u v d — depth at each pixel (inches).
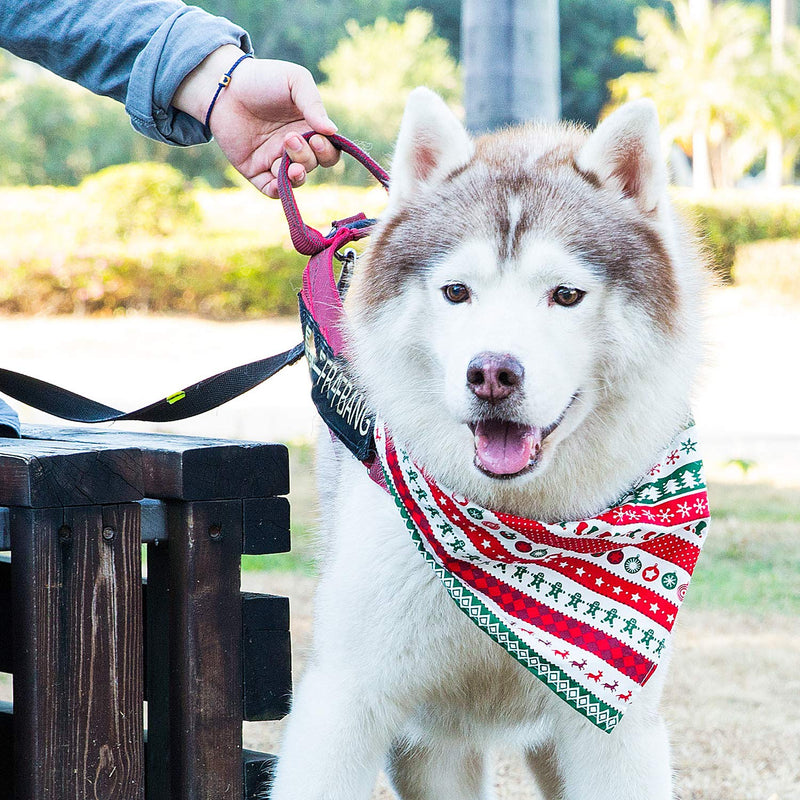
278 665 102.5
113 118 1080.2
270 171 127.6
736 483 381.1
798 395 557.3
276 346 705.6
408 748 127.8
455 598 101.7
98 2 122.2
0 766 108.6
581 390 99.3
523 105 322.7
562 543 102.1
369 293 106.3
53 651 88.3
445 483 104.2
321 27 1316.4
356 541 105.8
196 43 120.8
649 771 105.1
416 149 106.9
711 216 915.4
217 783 98.4
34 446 94.6
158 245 836.6
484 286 97.4
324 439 131.6
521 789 156.9
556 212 98.6
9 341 703.1
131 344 705.0
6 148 1063.6
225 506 97.7
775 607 241.9
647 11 1307.8
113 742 91.3
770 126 1227.9
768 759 159.0
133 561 91.9
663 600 103.5
